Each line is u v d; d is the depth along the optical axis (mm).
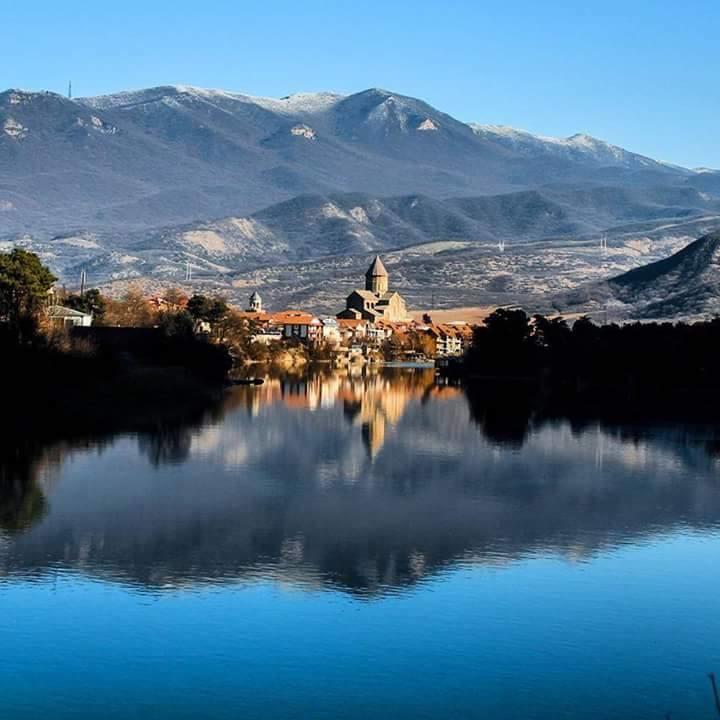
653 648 50250
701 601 57281
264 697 44375
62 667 47062
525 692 45250
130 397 155250
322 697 44438
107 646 49438
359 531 71938
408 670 47344
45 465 94750
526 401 183500
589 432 132750
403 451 112250
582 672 47469
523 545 68812
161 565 62250
